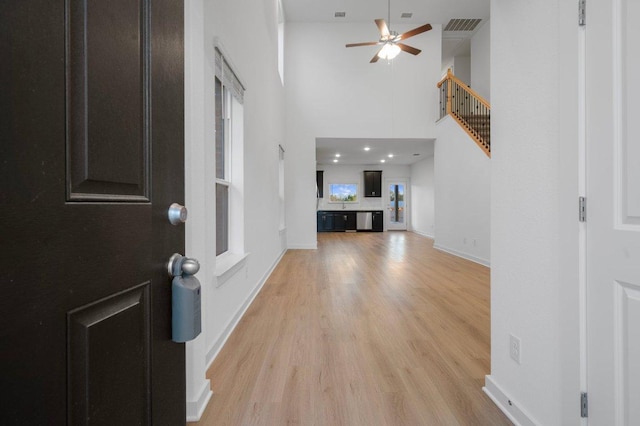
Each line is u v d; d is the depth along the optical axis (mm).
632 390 983
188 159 1531
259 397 1666
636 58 961
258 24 3729
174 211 832
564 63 1195
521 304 1459
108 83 616
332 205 11938
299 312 2969
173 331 830
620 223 1019
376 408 1576
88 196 568
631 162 977
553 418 1263
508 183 1554
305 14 6730
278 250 5621
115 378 631
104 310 606
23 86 449
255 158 3537
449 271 4809
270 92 4680
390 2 6367
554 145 1264
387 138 7051
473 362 2029
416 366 1979
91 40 572
